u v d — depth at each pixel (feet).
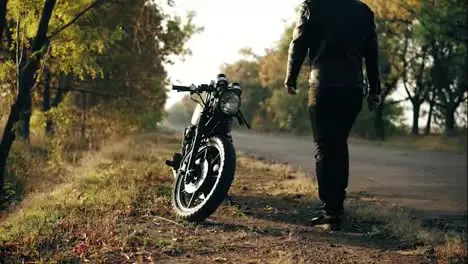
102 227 15.60
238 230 16.87
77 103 66.64
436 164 56.13
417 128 136.67
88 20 37.37
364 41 18.19
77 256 13.19
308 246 15.26
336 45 17.75
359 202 25.39
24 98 31.37
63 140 53.01
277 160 54.80
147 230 16.26
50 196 22.88
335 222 17.95
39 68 35.86
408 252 15.17
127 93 63.16
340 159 18.10
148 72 62.39
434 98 129.90
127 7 46.11
